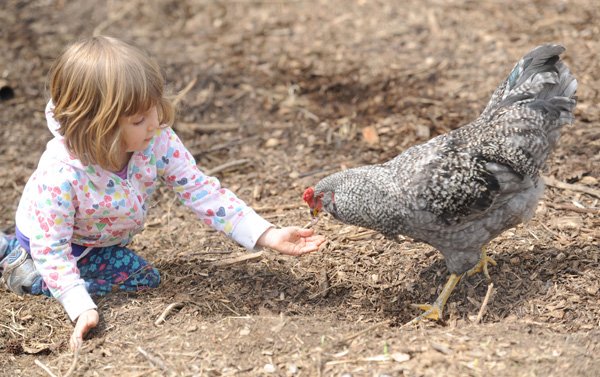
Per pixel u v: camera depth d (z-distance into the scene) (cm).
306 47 787
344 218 443
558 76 450
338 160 614
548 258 458
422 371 358
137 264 459
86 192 408
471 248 431
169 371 374
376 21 820
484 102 661
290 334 397
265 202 566
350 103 695
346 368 368
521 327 398
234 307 437
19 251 456
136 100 374
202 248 507
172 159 436
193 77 745
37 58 781
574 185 534
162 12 870
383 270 474
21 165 642
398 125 649
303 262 483
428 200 414
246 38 812
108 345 402
